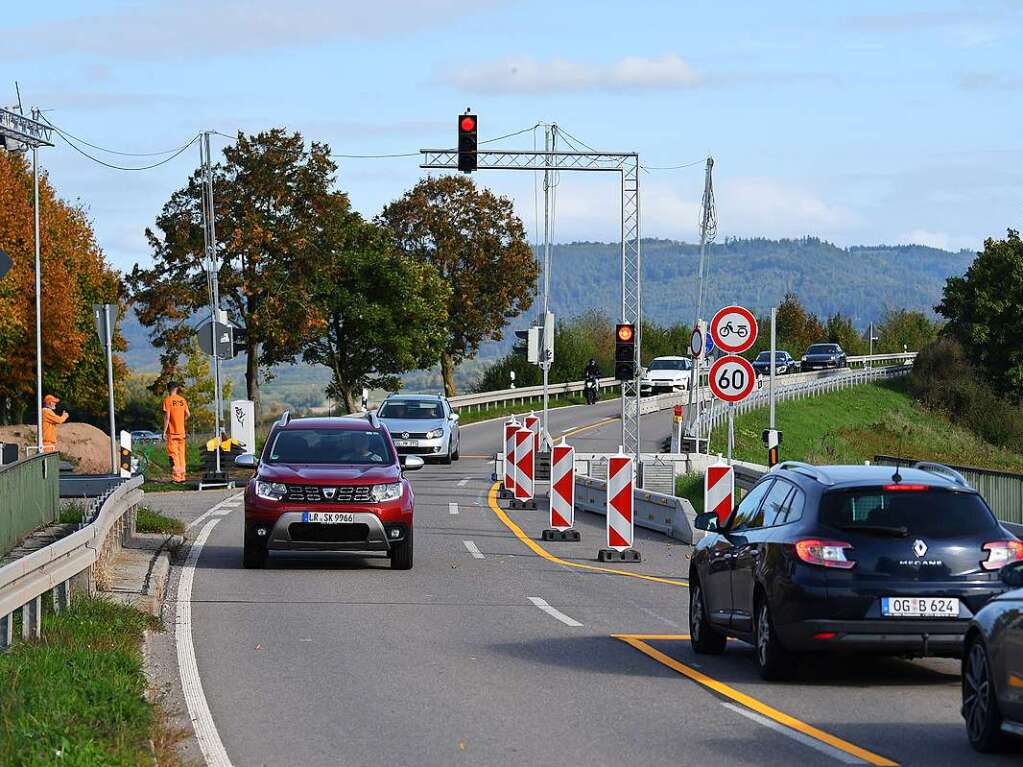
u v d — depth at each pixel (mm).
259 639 20109
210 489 50250
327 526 28094
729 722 14625
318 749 13312
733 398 34094
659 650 19672
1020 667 12250
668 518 38562
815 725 14484
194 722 14508
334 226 107375
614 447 73875
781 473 18719
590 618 22812
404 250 139250
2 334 91938
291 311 104312
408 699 15852
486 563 30875
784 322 193375
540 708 15375
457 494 50031
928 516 16688
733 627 18391
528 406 112875
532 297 143000
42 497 32938
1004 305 141875
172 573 27891
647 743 13570
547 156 61844
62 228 109562
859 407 125500
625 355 56188
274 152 103188
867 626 16281
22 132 67938
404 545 28844
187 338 104375
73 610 19484
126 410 160375
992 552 16531
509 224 141250
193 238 103062
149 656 18344
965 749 13289
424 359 123875
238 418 55938
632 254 61688
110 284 124000
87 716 12656
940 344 142500
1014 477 30797
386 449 30547
